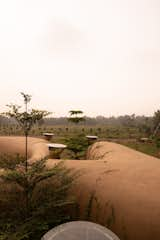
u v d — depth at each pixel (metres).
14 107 4.04
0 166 4.16
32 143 11.04
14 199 4.25
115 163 5.61
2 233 3.61
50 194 4.25
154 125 40.34
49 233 2.93
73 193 4.57
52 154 9.36
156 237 3.45
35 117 4.16
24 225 3.75
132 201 3.90
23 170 4.24
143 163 5.62
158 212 3.59
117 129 48.66
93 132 37.72
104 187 4.39
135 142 23.08
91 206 4.29
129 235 3.68
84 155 10.20
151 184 4.25
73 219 4.38
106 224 3.96
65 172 4.58
